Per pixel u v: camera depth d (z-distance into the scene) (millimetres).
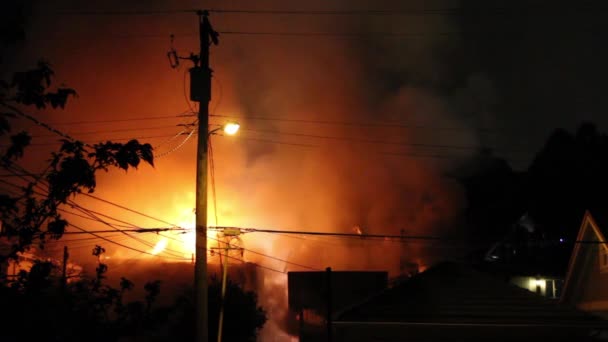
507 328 18438
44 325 7188
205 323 15953
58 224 7141
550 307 19266
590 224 27375
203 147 17156
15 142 6762
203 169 16969
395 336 18750
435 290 19891
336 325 18844
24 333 7020
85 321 7910
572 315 18906
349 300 41438
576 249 27906
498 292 19766
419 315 18969
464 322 18422
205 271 16312
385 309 19328
